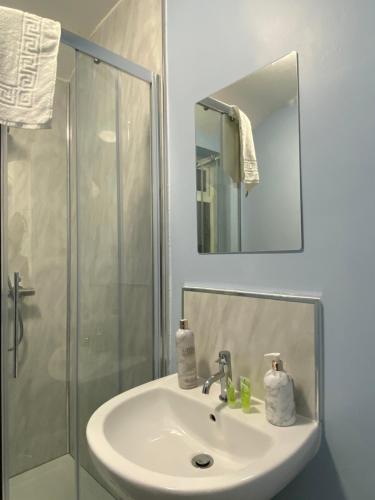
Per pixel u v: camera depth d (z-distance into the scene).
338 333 0.79
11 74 0.92
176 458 0.89
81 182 1.35
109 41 1.64
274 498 0.91
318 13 0.83
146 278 1.33
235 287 1.03
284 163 0.90
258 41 0.97
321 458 0.80
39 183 1.30
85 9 1.58
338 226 0.79
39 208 1.31
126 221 1.38
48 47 0.99
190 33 1.20
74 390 1.37
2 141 1.02
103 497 1.29
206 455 0.89
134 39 1.46
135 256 1.36
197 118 1.17
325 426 0.80
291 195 0.88
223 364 0.95
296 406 0.85
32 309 1.30
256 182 0.98
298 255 0.87
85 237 1.38
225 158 1.07
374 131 0.74
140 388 1.03
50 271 1.35
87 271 1.38
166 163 1.32
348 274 0.77
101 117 1.32
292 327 0.86
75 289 1.38
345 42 0.78
